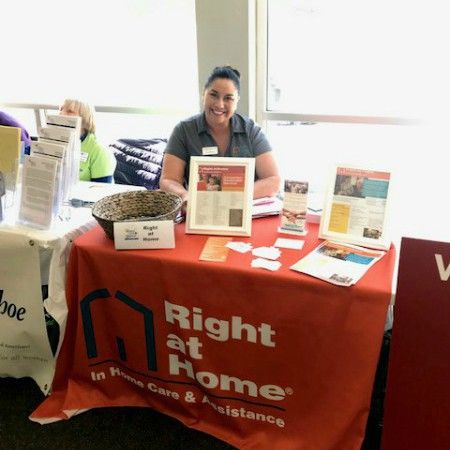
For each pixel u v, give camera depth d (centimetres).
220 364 141
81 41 288
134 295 143
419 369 118
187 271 132
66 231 156
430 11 213
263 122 263
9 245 154
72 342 160
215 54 245
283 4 236
